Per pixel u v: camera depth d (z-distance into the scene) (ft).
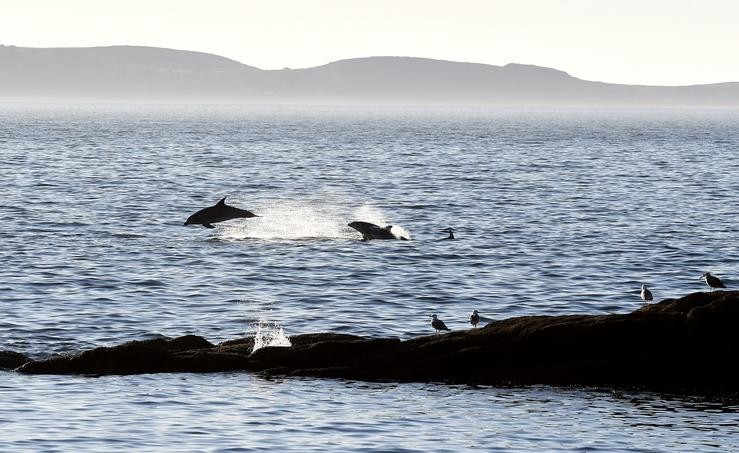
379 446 220.23
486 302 398.83
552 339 279.08
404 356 282.36
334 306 388.57
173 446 217.15
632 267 477.77
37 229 574.97
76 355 283.59
